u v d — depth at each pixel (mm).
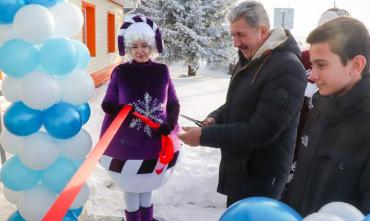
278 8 9250
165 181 2727
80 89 2000
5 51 1841
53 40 1873
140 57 2578
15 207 2721
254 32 1943
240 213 781
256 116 1863
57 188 2020
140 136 2525
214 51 16953
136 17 2592
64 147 2066
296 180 1474
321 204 1244
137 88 2551
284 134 2023
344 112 1188
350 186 1170
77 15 2049
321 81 1208
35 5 1851
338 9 3092
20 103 1962
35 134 1983
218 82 13867
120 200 3572
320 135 1307
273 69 1858
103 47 12711
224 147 1940
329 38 1150
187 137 1999
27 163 1932
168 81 2709
